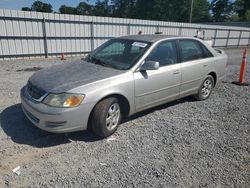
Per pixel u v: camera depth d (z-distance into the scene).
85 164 3.32
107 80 3.91
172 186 2.97
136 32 17.84
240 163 3.53
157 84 4.65
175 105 5.82
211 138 4.24
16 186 2.84
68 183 2.93
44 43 13.52
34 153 3.52
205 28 23.97
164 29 19.91
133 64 4.35
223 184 3.06
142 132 4.32
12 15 11.95
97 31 15.61
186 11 60.56
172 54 5.06
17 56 12.67
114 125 4.15
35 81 3.99
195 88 5.78
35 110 3.62
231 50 24.38
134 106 4.37
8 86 6.86
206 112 5.46
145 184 2.97
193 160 3.54
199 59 5.72
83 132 4.21
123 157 3.52
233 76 9.77
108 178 3.05
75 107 3.55
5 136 3.94
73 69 4.34
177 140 4.10
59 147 3.71
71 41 14.60
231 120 5.08
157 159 3.51
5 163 3.25
